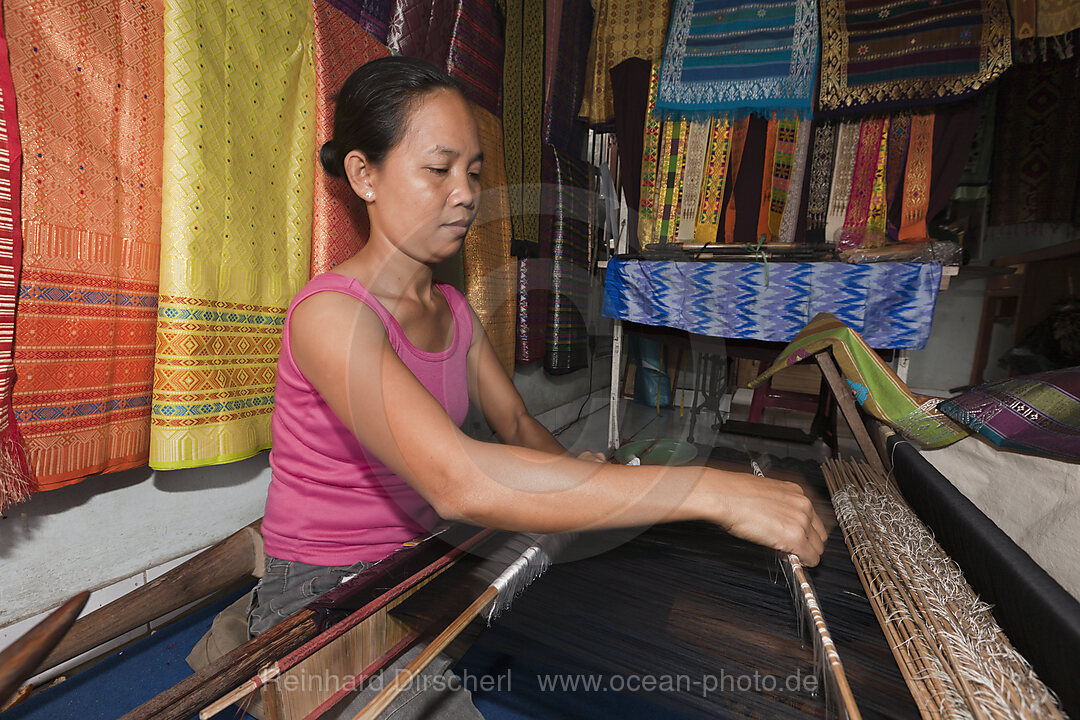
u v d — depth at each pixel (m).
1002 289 4.26
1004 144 3.65
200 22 1.17
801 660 0.47
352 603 0.55
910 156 2.98
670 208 3.32
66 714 1.03
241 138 1.27
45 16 0.97
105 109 1.06
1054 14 2.57
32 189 0.97
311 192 1.46
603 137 3.42
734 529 0.55
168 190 1.14
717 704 0.41
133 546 1.30
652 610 0.53
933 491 0.80
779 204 3.21
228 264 1.26
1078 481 0.84
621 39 3.27
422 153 0.61
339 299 0.62
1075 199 3.50
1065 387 0.96
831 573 0.69
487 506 0.49
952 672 0.46
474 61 2.08
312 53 1.43
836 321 1.46
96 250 1.07
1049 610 0.47
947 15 2.73
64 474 1.05
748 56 3.02
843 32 2.89
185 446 1.20
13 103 0.92
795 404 3.22
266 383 1.39
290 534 0.79
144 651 1.22
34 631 0.34
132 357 1.17
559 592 0.56
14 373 0.95
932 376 4.79
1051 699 0.45
